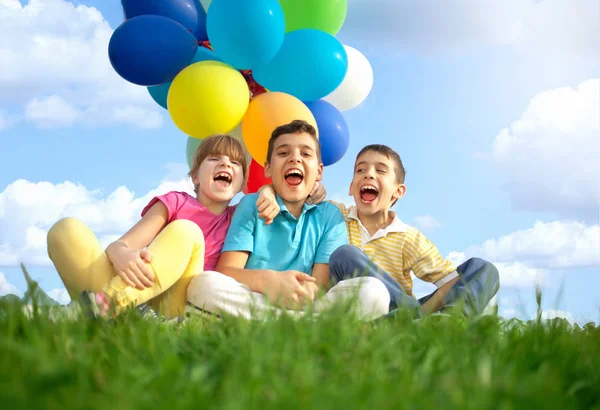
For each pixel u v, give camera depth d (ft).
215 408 3.16
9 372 3.47
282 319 5.10
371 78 14.38
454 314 5.72
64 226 8.12
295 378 3.56
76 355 4.07
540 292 5.92
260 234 9.70
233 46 11.29
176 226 8.48
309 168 9.92
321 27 12.74
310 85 11.96
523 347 4.80
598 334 6.17
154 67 11.49
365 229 10.43
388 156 10.46
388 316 7.71
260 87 12.94
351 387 3.51
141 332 5.00
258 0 11.21
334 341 4.59
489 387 3.52
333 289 8.41
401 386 3.56
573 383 4.33
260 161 11.78
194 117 11.39
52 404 3.03
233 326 5.43
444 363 4.19
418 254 10.05
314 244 9.93
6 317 4.96
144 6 12.19
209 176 9.94
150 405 3.14
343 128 12.80
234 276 9.04
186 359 4.50
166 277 8.32
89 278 7.82
